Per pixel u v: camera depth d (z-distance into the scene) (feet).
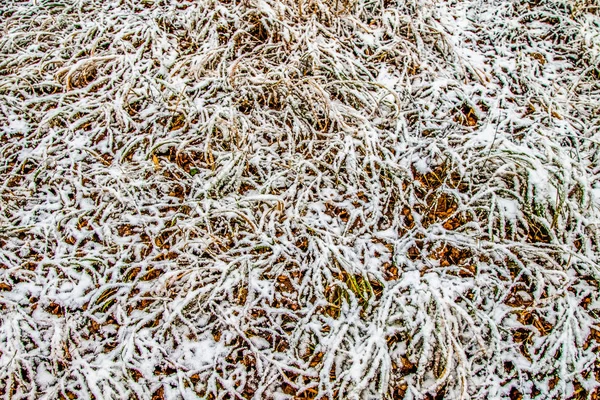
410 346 7.61
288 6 12.05
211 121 10.06
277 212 9.16
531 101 11.02
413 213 9.26
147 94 10.86
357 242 8.93
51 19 12.32
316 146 10.29
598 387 7.41
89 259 8.45
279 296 8.35
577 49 12.09
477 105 11.03
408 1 12.69
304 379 7.55
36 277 8.30
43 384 7.29
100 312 8.03
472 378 7.48
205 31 11.88
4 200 9.31
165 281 8.11
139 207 9.19
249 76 11.03
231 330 7.88
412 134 10.50
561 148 9.45
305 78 10.49
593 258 8.59
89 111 10.71
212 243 8.83
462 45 12.23
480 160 9.34
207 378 7.49
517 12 13.14
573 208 8.87
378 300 8.16
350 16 12.15
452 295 7.89
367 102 10.71
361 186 9.69
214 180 9.41
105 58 11.17
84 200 9.39
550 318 7.98
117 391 7.29
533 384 7.48
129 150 10.12
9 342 7.43
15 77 10.94
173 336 7.80
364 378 7.19
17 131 10.41
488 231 8.77
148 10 12.62
